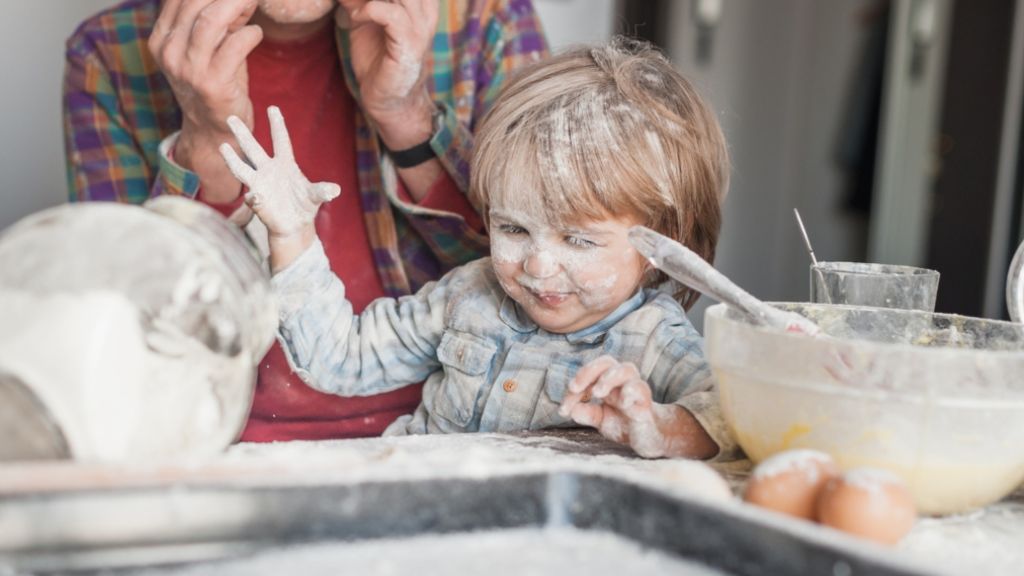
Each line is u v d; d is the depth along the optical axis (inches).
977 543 30.6
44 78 87.7
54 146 89.1
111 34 59.4
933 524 32.3
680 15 159.6
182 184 51.3
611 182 42.4
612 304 44.6
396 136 52.4
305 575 24.6
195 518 24.6
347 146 57.5
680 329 45.4
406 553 26.0
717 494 29.7
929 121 147.4
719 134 48.9
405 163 53.5
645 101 44.6
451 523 27.0
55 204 89.7
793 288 179.6
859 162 163.6
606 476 27.6
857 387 31.0
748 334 33.0
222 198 52.8
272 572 24.7
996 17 135.3
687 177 45.6
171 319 28.1
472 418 48.0
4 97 86.4
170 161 51.3
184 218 30.4
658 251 34.6
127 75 59.2
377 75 49.6
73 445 26.8
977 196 138.6
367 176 56.4
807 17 173.3
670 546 26.3
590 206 42.3
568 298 44.0
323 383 48.9
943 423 30.6
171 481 24.7
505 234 44.4
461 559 25.9
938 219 144.6
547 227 42.9
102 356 26.9
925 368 30.4
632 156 43.0
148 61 59.1
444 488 26.8
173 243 28.5
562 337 46.8
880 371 30.7
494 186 43.8
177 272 28.2
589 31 123.0
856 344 30.9
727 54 165.9
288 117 56.9
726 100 168.1
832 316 39.2
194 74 47.6
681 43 161.0
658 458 38.0
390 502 26.3
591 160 42.4
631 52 49.6
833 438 31.6
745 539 24.7
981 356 30.3
